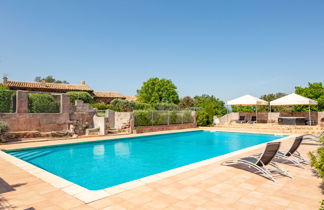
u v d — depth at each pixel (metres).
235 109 35.00
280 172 6.28
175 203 4.04
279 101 19.61
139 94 50.66
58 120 14.98
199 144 15.01
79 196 4.30
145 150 12.70
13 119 12.96
